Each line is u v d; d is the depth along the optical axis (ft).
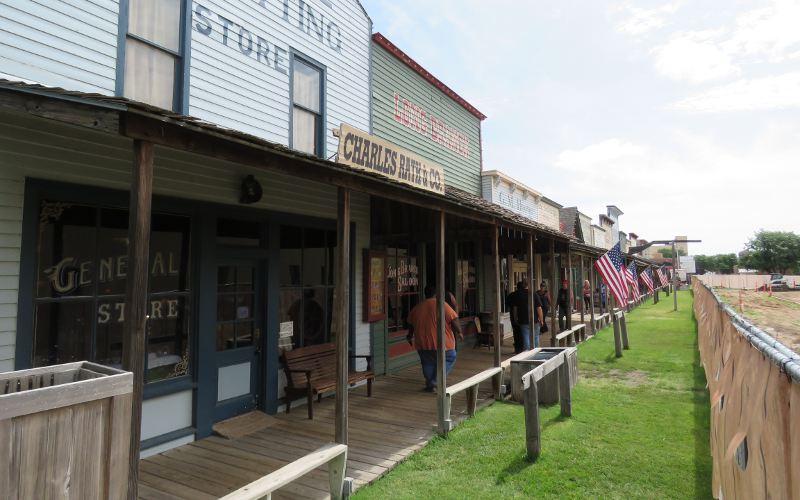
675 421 20.86
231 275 20.88
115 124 8.89
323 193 25.48
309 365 23.29
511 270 52.49
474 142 48.88
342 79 28.71
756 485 9.25
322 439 18.48
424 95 39.19
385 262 30.32
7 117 13.58
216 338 19.81
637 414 21.94
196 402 18.43
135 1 18.31
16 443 6.36
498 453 17.19
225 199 19.93
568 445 17.97
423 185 19.77
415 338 26.37
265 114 23.26
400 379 29.14
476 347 41.34
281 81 24.27
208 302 19.07
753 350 11.19
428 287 26.86
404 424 20.31
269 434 19.12
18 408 6.37
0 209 13.41
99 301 15.87
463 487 14.51
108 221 16.24
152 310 17.42
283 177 23.00
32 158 14.06
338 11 28.63
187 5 19.92
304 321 24.47
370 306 28.71
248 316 21.53
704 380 28.94
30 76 14.84
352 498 13.73
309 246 25.07
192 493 13.85
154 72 18.93
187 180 18.35
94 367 8.84
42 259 14.47
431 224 29.12
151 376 17.25
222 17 21.42
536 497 13.97
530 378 16.61
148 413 16.98
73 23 15.99
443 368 19.19
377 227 29.91
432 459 16.69
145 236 9.16
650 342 44.52
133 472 8.57
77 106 9.12
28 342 13.85
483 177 50.26
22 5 14.75
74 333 15.17
